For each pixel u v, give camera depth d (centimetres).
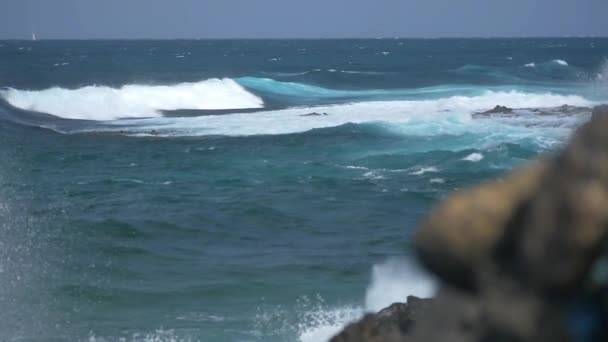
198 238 7394
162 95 18238
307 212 8456
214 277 5994
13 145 13212
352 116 15875
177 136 14038
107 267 6284
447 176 10325
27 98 16875
